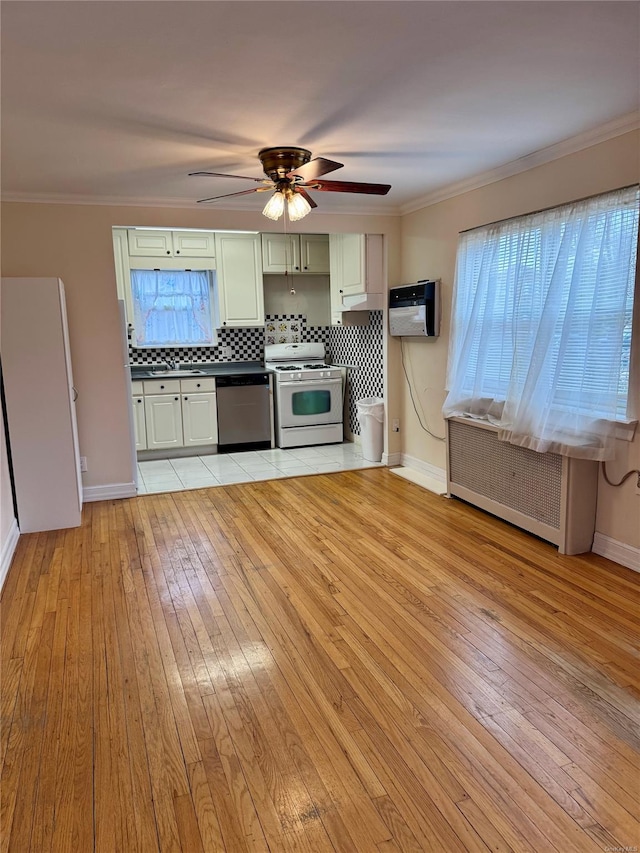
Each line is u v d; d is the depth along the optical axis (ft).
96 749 6.25
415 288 15.61
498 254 12.57
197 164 11.35
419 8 5.93
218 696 7.11
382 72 7.47
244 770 5.91
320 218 16.02
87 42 6.48
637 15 6.16
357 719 6.64
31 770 5.96
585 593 9.52
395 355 17.61
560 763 5.91
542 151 11.09
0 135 9.42
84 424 14.75
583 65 7.41
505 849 4.96
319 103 8.44
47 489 12.92
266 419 21.22
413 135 10.05
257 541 12.18
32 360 12.41
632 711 6.70
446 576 10.30
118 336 14.64
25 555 11.61
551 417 10.92
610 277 9.80
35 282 12.17
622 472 10.32
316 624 8.79
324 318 23.32
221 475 17.58
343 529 12.78
